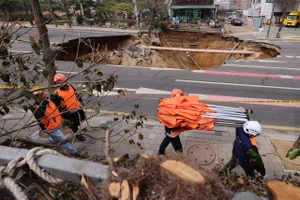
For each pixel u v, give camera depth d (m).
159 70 11.96
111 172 1.00
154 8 21.23
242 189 1.88
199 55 20.11
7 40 2.23
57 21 30.84
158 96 8.29
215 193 0.99
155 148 5.05
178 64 18.14
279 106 7.33
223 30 26.86
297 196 0.97
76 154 2.86
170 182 0.95
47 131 3.75
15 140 2.23
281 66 12.46
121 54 15.49
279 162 4.55
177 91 4.16
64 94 3.96
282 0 23.31
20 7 23.55
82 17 30.41
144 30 25.27
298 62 13.29
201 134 5.57
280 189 1.00
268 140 5.36
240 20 37.03
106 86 2.93
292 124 6.21
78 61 2.82
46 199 1.32
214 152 4.89
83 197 1.33
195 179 0.95
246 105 7.45
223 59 18.52
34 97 2.44
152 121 6.27
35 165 1.08
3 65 2.40
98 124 6.03
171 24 30.77
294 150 1.44
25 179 1.24
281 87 9.14
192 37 24.70
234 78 10.41
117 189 0.94
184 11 39.09
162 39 24.38
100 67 12.48
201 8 38.03
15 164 1.08
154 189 0.96
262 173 3.09
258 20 31.06
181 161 1.06
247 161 3.34
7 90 2.48
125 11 32.62
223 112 3.46
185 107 3.49
